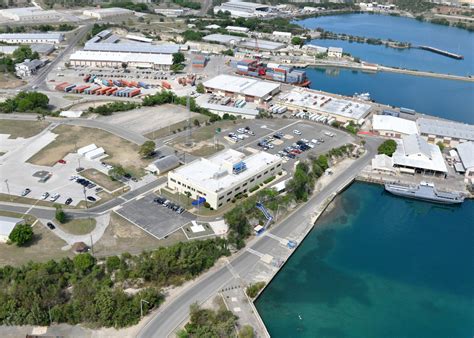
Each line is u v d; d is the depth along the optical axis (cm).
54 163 17200
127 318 10238
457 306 11988
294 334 10769
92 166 17138
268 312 11388
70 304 10388
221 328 9875
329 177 17938
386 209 16412
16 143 18750
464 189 17700
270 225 14488
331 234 14688
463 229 15575
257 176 16288
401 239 14750
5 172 16338
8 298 10369
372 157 19875
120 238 13125
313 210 15575
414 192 16988
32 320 10044
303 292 12131
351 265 13312
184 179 15312
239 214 13688
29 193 15112
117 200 15038
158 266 11556
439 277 13062
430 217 16212
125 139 19725
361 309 11694
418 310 11788
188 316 10594
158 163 16912
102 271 11606
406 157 19050
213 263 12456
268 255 13038
